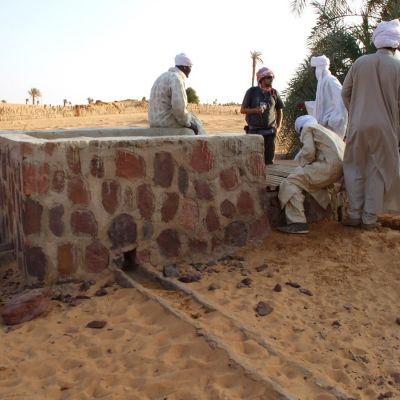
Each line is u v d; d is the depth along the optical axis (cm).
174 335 370
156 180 495
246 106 742
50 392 315
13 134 564
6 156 525
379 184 544
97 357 352
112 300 432
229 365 326
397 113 534
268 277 482
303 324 400
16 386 322
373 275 482
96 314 412
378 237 546
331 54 1127
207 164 520
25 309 407
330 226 580
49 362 347
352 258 511
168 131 657
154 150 491
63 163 451
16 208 490
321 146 566
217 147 525
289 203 567
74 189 458
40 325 399
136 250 493
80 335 379
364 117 533
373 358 356
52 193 450
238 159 539
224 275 489
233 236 542
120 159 475
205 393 305
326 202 589
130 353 352
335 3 1200
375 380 331
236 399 299
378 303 436
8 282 484
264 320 402
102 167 468
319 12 1218
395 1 1199
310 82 1173
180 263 513
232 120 2839
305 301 438
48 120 3053
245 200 547
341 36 1138
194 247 521
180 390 310
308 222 593
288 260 514
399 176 541
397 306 430
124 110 4259
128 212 484
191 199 515
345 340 377
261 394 300
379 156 538
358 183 559
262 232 558
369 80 530
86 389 316
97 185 468
